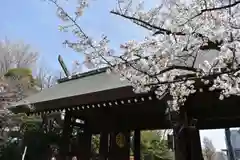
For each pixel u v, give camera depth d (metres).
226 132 15.41
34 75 23.56
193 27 3.53
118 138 8.89
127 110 8.47
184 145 6.01
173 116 6.11
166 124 8.46
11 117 10.60
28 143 11.26
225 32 3.37
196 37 3.52
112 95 7.09
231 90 3.92
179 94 5.14
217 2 3.49
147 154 16.17
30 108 9.07
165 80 3.96
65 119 9.31
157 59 3.69
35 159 10.97
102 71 11.29
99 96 7.38
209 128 9.34
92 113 9.04
